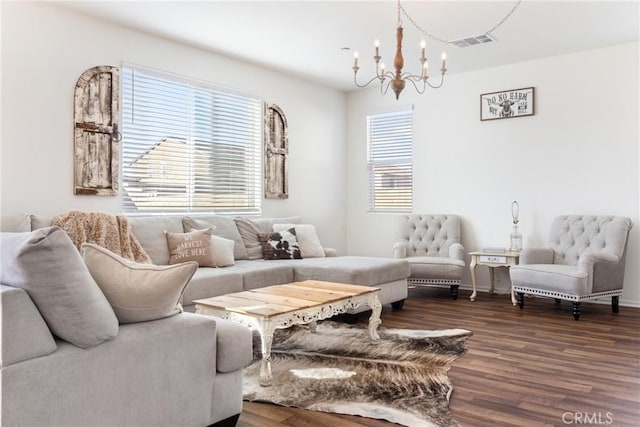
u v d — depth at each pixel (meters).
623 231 4.43
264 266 4.23
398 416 2.22
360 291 3.30
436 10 3.83
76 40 3.81
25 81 3.52
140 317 1.83
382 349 3.27
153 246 3.93
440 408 2.30
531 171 5.29
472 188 5.70
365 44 4.65
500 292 5.54
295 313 2.71
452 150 5.84
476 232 5.67
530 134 5.29
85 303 1.58
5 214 3.42
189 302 3.42
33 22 3.56
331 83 6.23
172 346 1.86
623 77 4.72
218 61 4.98
